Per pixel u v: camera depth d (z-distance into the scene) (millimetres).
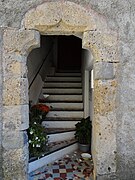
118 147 2611
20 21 2549
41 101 6047
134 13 2592
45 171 3713
